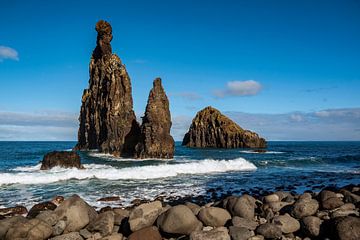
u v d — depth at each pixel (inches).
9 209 536.1
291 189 806.5
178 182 897.5
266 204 442.6
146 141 1827.0
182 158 1868.8
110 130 2172.7
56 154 1211.2
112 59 2373.3
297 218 398.6
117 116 2166.6
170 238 361.7
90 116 2687.0
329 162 1675.7
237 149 3198.8
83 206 399.2
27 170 1145.4
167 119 1900.8
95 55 2839.6
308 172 1205.1
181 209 368.8
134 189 776.3
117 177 950.4
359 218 343.0
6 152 2333.9
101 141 2460.6
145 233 348.8
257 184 887.7
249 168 1320.1
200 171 1159.0
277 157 2004.2
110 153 2124.8
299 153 2605.8
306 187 840.9
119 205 603.5
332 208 417.7
